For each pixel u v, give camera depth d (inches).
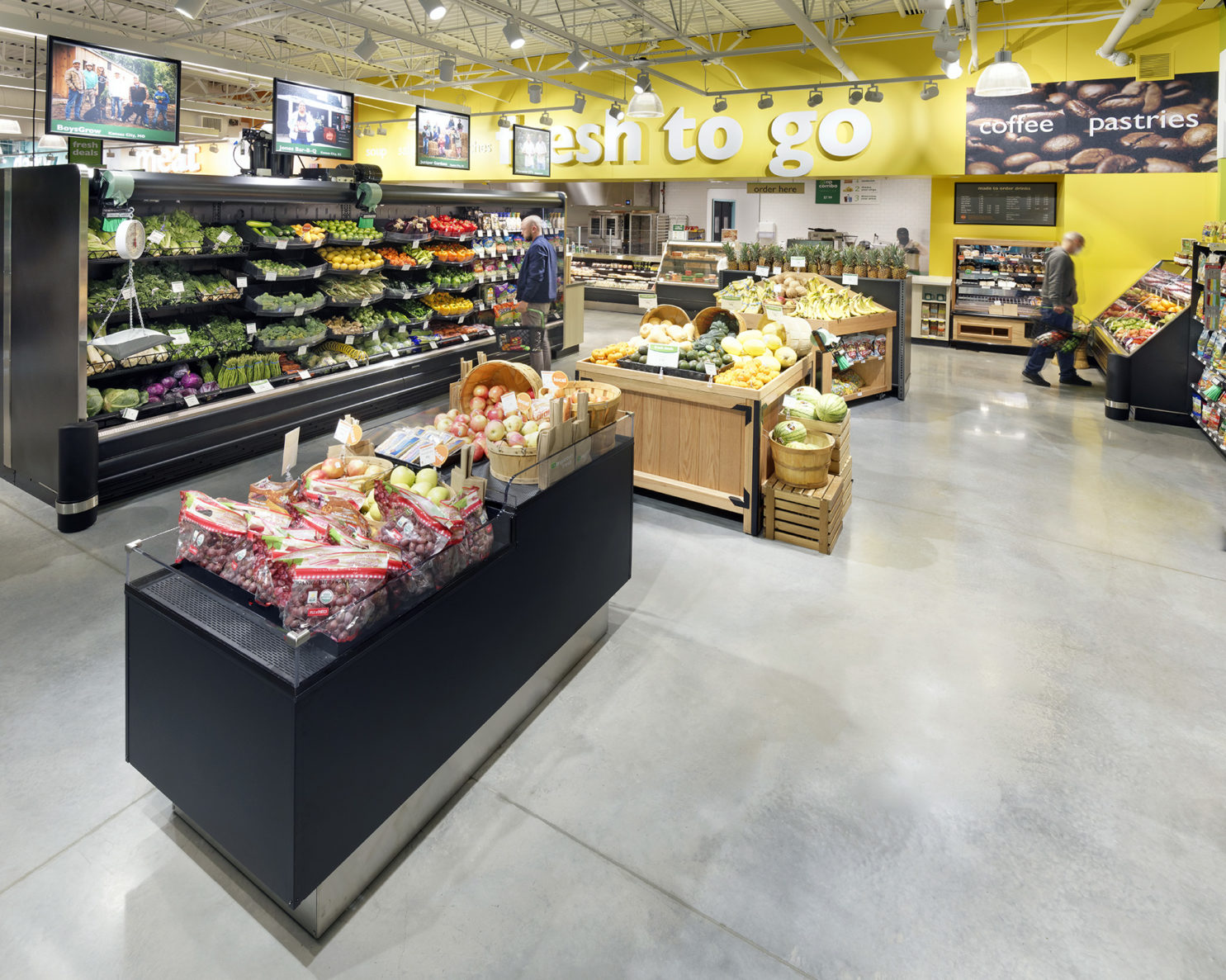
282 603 80.2
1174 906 86.0
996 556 176.9
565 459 120.0
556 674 126.6
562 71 546.3
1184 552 177.9
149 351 206.8
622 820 98.1
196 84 627.2
